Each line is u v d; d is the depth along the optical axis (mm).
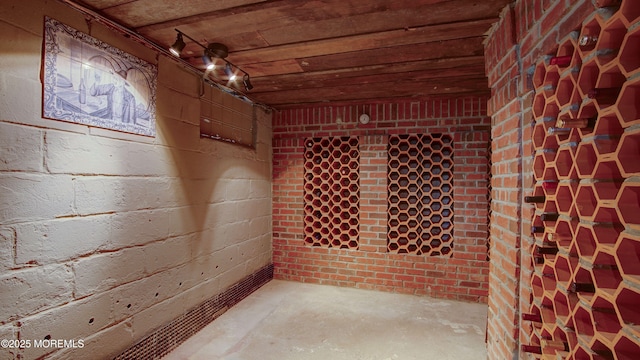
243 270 3121
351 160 3486
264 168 3557
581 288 919
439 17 1654
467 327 2551
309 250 3607
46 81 1403
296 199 3656
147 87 1959
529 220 1373
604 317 896
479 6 1544
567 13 1076
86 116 1581
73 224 1532
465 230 3135
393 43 1960
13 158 1297
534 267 1307
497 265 1762
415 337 2385
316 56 2160
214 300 2645
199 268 2465
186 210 2314
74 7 1510
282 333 2420
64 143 1487
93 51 1613
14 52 1295
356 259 3441
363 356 2129
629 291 790
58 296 1473
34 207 1373
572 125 938
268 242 3656
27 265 1351
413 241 3312
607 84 879
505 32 1584
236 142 3045
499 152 1729
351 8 1568
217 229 2695
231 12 1605
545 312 1228
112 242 1737
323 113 3561
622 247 806
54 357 1457
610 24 836
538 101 1316
